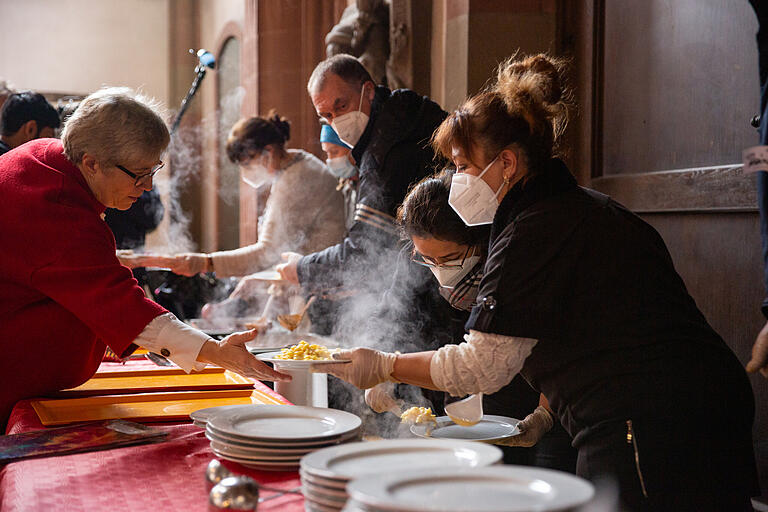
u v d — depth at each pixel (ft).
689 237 10.34
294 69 20.98
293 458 4.64
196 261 12.53
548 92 5.57
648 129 11.02
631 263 5.24
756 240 9.34
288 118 21.03
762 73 5.60
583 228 5.23
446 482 3.09
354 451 3.96
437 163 9.23
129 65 32.71
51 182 6.41
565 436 6.59
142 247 14.24
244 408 5.46
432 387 5.49
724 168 9.58
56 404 6.58
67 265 6.24
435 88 14.93
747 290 9.48
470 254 6.53
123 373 7.78
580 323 5.23
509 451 6.77
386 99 9.96
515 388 7.32
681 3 10.34
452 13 13.55
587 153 12.25
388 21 15.60
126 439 5.41
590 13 12.16
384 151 9.34
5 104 12.42
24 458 5.04
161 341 6.08
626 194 11.31
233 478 3.60
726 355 5.37
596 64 12.05
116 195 6.69
